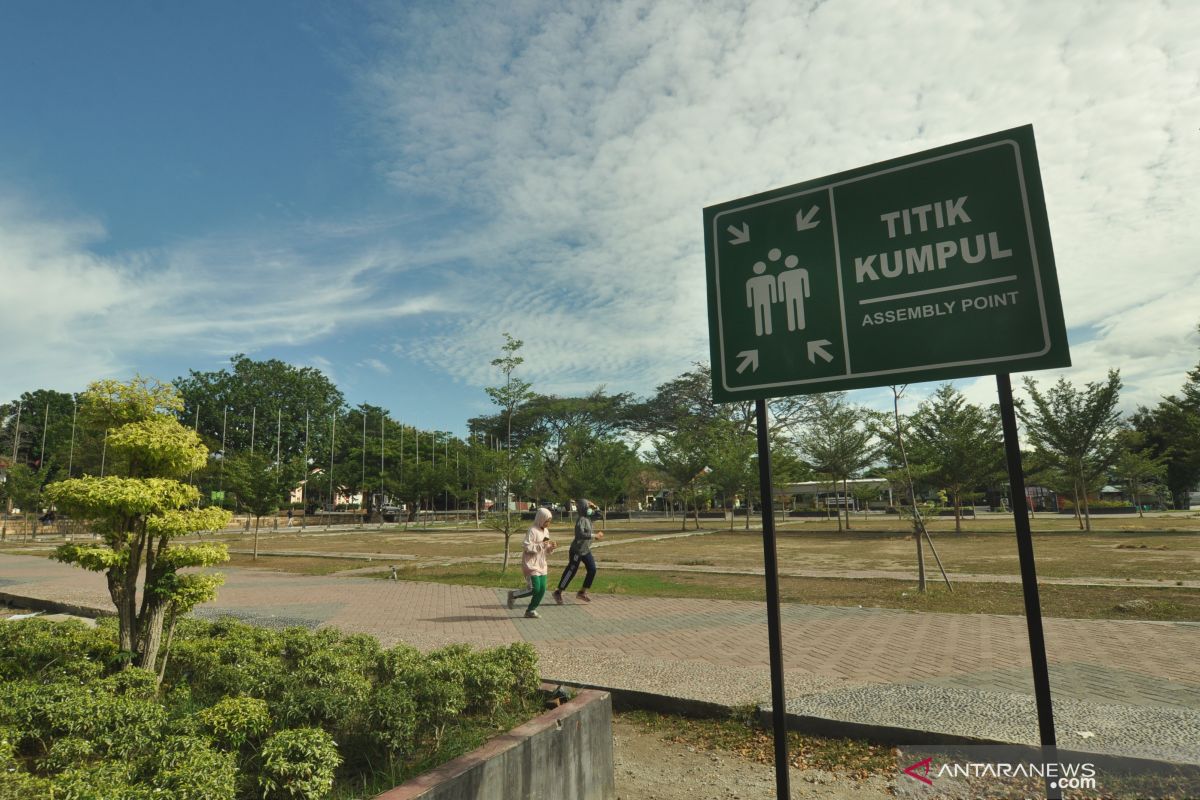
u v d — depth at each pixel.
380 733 3.60
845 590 12.56
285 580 15.09
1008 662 6.71
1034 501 57.16
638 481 59.75
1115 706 5.03
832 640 8.01
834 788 4.18
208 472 46.41
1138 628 8.30
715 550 23.17
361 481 67.75
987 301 2.78
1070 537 25.58
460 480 53.66
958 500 29.77
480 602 11.49
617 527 43.06
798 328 3.18
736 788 4.27
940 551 21.08
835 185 3.18
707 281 3.46
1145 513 48.62
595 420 66.69
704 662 6.88
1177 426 36.78
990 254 2.80
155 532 4.91
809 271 3.19
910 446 28.73
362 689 4.13
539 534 10.03
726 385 3.32
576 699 4.06
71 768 3.06
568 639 8.20
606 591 12.90
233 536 38.50
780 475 35.44
